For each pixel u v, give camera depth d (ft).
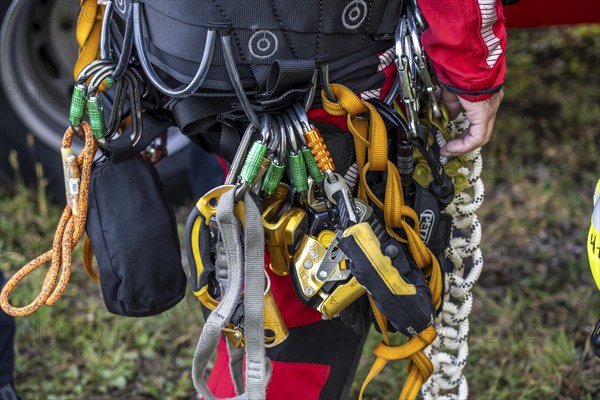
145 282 4.79
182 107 4.46
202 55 4.20
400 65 4.43
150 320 8.48
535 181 10.77
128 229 4.74
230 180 4.35
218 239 4.44
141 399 7.68
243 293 4.57
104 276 4.85
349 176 4.72
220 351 5.45
